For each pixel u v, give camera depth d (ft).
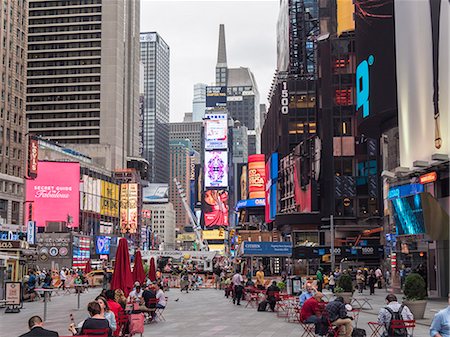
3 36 342.23
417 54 149.48
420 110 148.05
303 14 480.64
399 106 159.94
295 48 479.41
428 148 144.25
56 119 630.74
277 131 396.78
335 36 396.57
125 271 91.91
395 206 158.71
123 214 597.52
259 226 476.13
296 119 379.76
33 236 287.07
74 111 631.56
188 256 301.63
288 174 363.56
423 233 143.74
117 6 643.04
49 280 145.79
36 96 634.84
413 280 87.81
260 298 129.08
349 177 313.53
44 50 638.53
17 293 110.93
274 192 395.75
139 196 625.41
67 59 637.71
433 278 142.20
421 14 147.02
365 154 314.96
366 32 189.47
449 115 132.26
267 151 483.51
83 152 610.24
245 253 203.82
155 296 94.84
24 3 371.76
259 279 152.46
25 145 357.82
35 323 39.75
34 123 632.38
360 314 101.91
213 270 275.18
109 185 571.69
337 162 316.60
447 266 137.39
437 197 138.92
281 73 432.25
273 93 442.09
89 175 524.93
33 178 345.51
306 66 474.08
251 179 503.61
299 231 281.95
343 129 320.70
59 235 325.01
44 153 473.67
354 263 219.61
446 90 133.59
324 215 314.35
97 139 628.69
